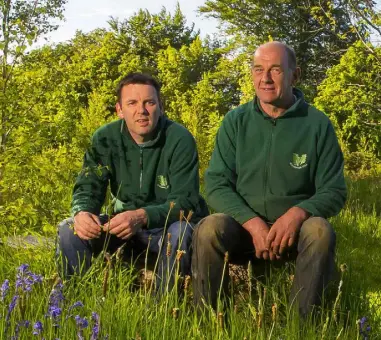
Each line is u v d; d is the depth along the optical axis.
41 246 4.62
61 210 4.55
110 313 3.38
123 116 4.23
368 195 10.20
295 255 4.18
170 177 4.21
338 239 6.43
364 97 18.69
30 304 3.26
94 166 4.21
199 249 3.73
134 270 4.30
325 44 29.38
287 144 4.07
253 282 4.31
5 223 4.43
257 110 4.19
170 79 31.73
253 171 4.12
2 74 4.64
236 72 32.78
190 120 13.85
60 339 2.93
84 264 4.04
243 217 3.93
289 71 4.10
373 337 3.75
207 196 4.19
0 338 2.83
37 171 4.36
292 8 32.12
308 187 4.12
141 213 3.99
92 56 31.94
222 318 3.31
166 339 3.32
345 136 20.17
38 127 4.45
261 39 32.94
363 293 4.29
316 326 3.70
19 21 4.60
